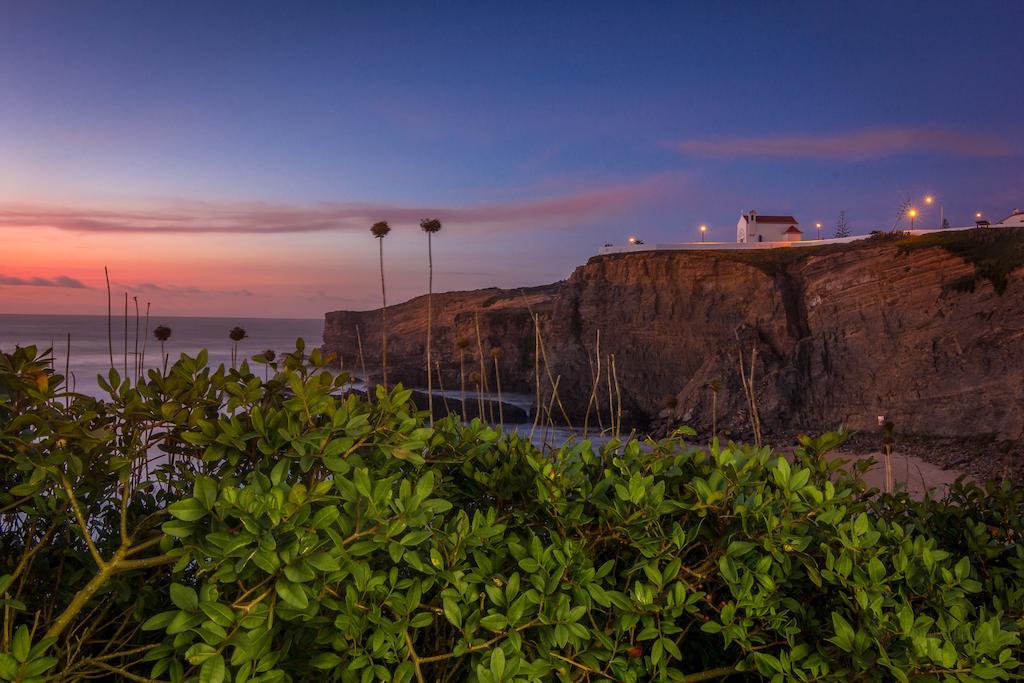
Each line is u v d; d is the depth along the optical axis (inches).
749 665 75.8
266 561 56.0
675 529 78.8
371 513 62.6
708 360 2112.5
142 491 93.0
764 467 91.6
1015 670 82.4
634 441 94.9
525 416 1010.7
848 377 1868.8
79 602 60.8
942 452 1505.9
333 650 68.4
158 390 77.6
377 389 78.0
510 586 71.1
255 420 70.9
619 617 75.8
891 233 2228.1
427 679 76.1
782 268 2162.9
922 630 71.3
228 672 56.8
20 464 67.0
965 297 1699.1
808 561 78.7
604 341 2442.2
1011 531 108.1
